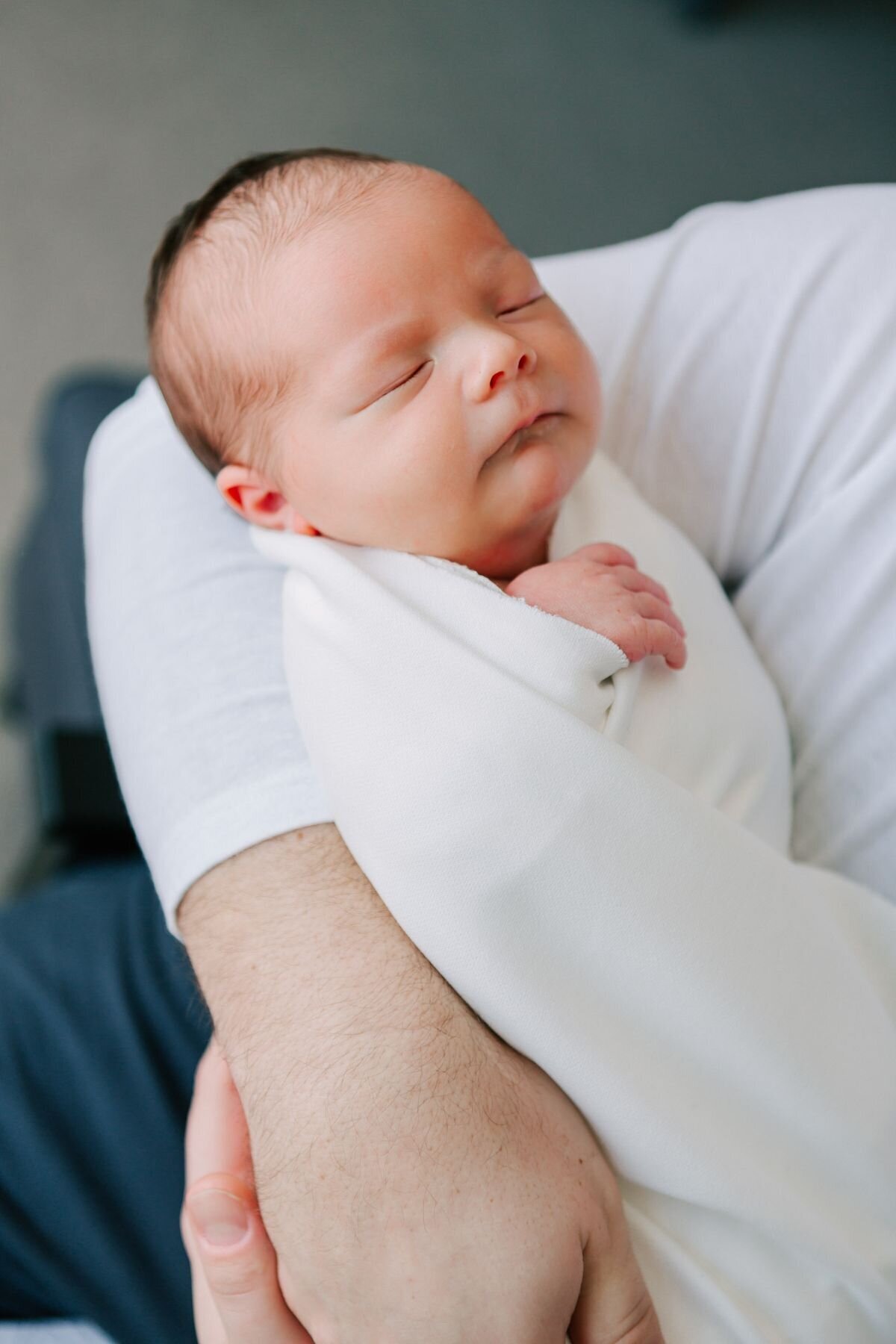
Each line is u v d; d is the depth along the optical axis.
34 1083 0.97
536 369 0.77
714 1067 0.66
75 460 1.38
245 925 0.67
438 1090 0.59
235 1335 0.63
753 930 0.66
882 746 0.79
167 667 0.79
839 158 2.59
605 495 0.84
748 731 0.78
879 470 0.76
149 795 0.75
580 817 0.64
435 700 0.66
